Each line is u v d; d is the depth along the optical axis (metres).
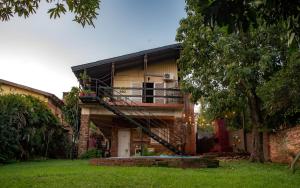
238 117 19.11
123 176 6.74
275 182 6.46
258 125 13.43
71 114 17.47
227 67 12.02
